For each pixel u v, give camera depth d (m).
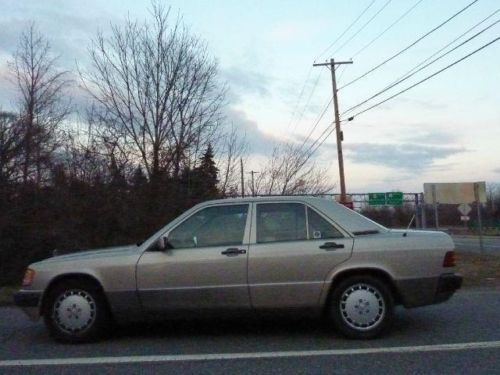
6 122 16.28
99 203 15.60
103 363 6.53
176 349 7.09
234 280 7.24
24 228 14.36
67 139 18.56
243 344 7.25
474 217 83.12
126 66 17.75
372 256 7.23
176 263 7.29
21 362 6.64
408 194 37.91
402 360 6.37
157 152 17.12
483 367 6.05
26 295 7.43
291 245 7.29
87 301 7.44
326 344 7.12
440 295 7.30
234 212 7.52
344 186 39.50
